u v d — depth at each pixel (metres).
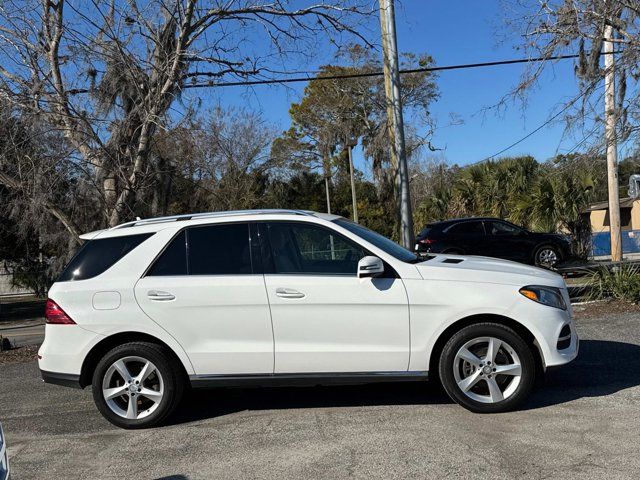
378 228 32.69
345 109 39.31
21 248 21.44
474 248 16.33
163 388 5.23
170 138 11.82
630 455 4.12
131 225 5.60
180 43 10.95
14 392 6.85
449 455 4.28
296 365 5.13
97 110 10.36
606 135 9.70
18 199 10.76
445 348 5.08
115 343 5.36
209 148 20.81
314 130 40.94
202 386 5.23
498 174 22.72
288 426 5.12
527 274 5.25
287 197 34.09
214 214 5.59
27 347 9.96
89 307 5.25
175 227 5.46
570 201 19.36
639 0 9.23
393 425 4.96
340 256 5.34
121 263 5.37
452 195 24.03
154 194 12.26
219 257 5.33
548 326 5.05
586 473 3.88
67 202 10.58
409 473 4.03
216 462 4.43
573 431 4.61
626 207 32.00
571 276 15.43
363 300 5.09
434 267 5.21
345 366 5.12
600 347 7.25
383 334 5.10
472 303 5.05
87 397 6.47
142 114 10.42
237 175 28.14
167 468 4.38
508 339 5.03
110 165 10.46
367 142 38.72
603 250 25.20
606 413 4.97
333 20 11.75
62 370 5.25
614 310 9.59
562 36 9.55
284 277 5.19
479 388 5.19
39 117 9.95
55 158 10.02
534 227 19.89
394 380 5.15
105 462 4.56
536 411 5.11
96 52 10.13
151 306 5.20
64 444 5.01
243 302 5.15
